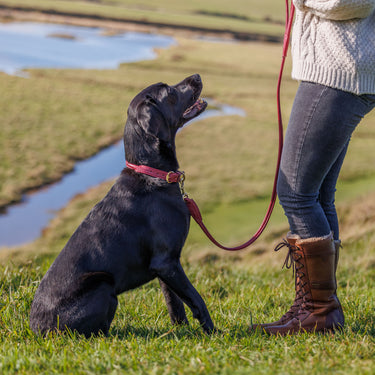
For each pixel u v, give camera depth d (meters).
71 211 17.03
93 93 35.06
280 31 95.25
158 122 3.65
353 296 4.80
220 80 44.28
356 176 21.73
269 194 19.52
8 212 16.55
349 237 10.00
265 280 6.30
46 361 2.90
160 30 81.44
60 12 80.31
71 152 22.84
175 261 3.64
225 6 131.12
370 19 2.98
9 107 28.23
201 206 17.64
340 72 2.99
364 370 2.50
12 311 4.04
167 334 3.56
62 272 3.59
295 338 3.30
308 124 3.12
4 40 51.81
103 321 3.53
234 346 3.06
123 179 3.76
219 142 26.06
